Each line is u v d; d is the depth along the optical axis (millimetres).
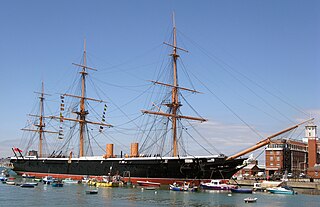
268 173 160250
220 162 84000
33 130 149625
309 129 176125
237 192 84312
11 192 80000
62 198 69000
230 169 85812
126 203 62375
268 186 98375
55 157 128875
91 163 108062
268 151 161500
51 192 80000
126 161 97062
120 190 84625
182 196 73625
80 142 132125
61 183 95562
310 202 69625
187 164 86000
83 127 133250
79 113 133500
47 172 123062
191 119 106312
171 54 108812
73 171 113688
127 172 97312
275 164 158875
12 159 137000
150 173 92312
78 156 129375
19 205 59656
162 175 90438
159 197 71438
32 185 94188
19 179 121500
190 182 87312
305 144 182000
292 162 164875
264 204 64875
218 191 84188
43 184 102250
